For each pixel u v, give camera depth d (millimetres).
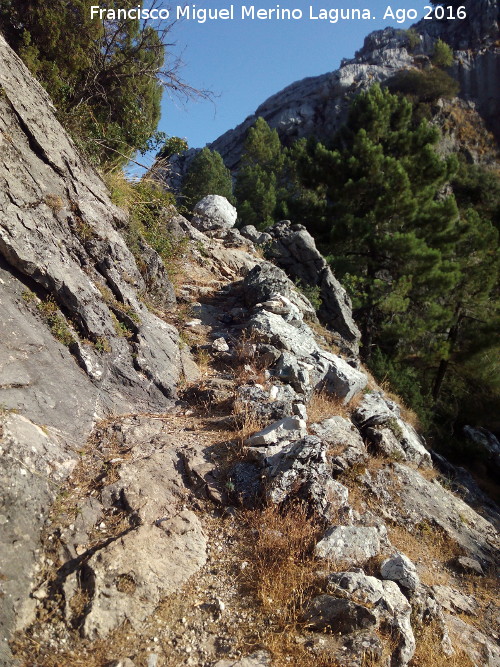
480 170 43719
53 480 4012
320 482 4586
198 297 9227
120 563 3537
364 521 4922
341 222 18141
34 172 5660
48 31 9750
